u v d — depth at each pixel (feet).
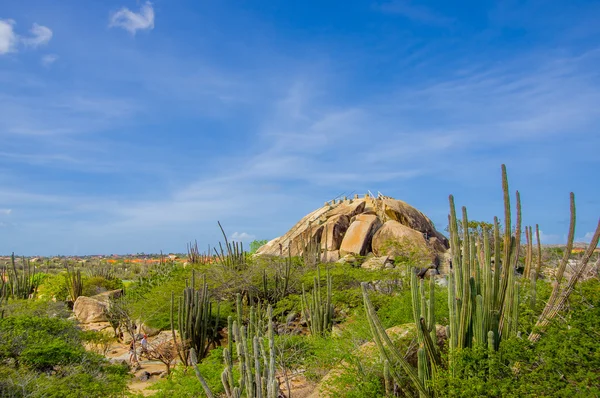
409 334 43.04
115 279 156.56
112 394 48.24
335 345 46.55
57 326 63.62
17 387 45.42
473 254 36.83
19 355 54.24
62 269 244.63
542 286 45.47
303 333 74.84
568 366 29.17
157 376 68.80
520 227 36.83
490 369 30.81
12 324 59.88
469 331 34.58
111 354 83.20
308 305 76.33
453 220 35.40
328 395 39.68
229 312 83.97
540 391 28.17
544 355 30.55
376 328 34.06
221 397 41.83
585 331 30.32
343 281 92.38
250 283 90.12
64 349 54.13
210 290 89.40
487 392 29.19
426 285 75.36
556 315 33.76
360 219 135.74
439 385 30.86
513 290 35.37
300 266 106.73
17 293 144.36
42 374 48.96
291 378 48.49
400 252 109.60
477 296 34.01
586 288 33.30
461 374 31.81
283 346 47.44
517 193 37.22
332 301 78.59
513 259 36.17
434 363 33.81
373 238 128.36
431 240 130.31
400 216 138.31
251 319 45.09
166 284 98.73
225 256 110.22
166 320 91.35
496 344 34.83
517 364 31.48
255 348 32.91
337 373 41.04
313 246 119.24
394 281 88.38
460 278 34.86
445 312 54.08
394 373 34.65
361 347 43.47
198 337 68.59
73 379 48.08
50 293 140.36
